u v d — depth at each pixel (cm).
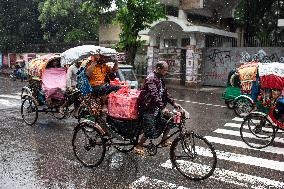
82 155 659
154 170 592
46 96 921
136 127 588
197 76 2119
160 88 563
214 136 849
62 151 696
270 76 766
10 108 1191
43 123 959
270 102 773
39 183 531
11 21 3231
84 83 649
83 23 2989
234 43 2323
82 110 740
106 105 631
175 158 571
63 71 983
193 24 2069
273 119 754
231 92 1227
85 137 631
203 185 532
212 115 1138
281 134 865
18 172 576
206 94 1747
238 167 617
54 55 1015
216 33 2100
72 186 521
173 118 549
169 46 2311
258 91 846
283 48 1856
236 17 2298
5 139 787
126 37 1891
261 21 2120
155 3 1886
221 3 2294
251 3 2105
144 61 2431
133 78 1188
